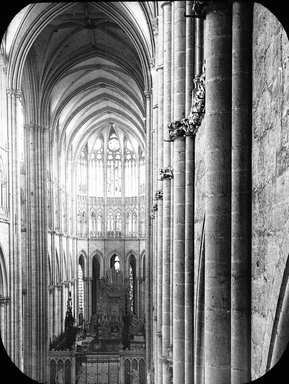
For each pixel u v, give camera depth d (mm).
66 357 42844
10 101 33031
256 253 6965
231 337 7348
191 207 13086
